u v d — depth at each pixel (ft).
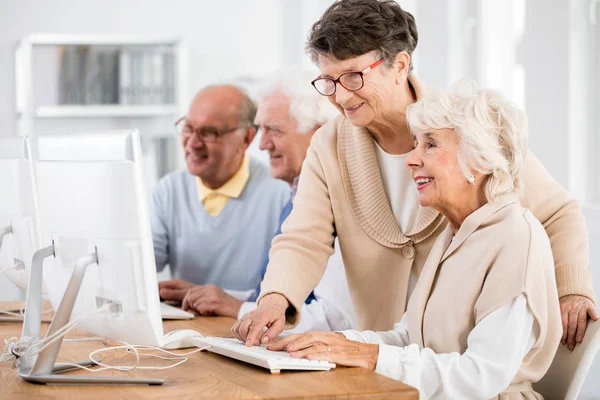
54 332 5.68
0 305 9.60
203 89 11.25
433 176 6.25
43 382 5.63
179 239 11.59
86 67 17.83
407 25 7.13
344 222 7.92
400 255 7.71
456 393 5.78
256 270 11.30
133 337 5.69
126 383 5.55
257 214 11.33
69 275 5.99
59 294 6.23
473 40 12.57
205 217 11.46
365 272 7.89
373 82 7.07
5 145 7.53
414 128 6.33
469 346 5.96
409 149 7.55
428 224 7.46
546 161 10.52
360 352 5.99
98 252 5.65
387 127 7.50
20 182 7.24
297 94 9.82
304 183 8.16
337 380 5.56
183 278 11.55
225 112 11.02
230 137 11.09
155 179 17.39
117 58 17.93
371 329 8.01
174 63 18.10
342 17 6.96
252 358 5.94
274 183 11.39
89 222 5.68
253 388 5.36
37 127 18.26
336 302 8.63
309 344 6.01
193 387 5.43
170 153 17.85
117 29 18.76
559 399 6.40
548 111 10.49
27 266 7.30
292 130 9.83
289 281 7.39
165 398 5.15
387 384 5.44
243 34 19.21
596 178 10.18
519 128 6.21
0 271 7.89
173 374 5.85
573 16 10.19
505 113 6.20
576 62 10.22
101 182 5.52
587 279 6.61
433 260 6.58
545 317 5.88
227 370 5.95
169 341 6.78
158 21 18.90
